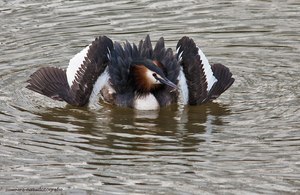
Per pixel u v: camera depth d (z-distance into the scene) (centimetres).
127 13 2166
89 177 1362
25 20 2117
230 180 1345
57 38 2019
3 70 1856
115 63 1725
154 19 2128
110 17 2138
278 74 1852
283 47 1988
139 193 1300
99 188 1320
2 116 1636
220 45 2000
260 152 1453
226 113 1664
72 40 2005
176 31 2062
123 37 2019
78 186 1329
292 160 1416
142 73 1689
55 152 1464
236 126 1589
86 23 2102
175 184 1331
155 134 1557
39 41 2003
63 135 1545
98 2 2238
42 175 1371
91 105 1709
